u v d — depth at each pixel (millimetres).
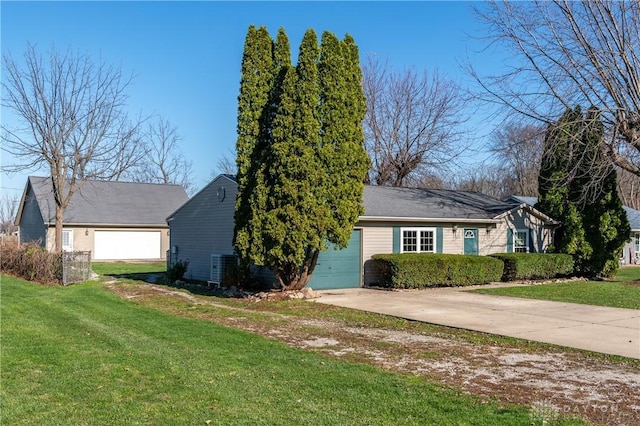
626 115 19719
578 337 10227
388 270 18344
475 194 26859
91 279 21969
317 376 7180
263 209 15344
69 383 6867
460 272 19438
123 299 15945
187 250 22719
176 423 5426
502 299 15992
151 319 12125
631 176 43781
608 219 23328
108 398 6254
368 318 12484
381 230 19672
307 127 14938
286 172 14945
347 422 5438
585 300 15859
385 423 5418
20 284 20406
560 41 19953
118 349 8891
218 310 13734
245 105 16219
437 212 21578
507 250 23500
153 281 21688
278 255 15172
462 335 10453
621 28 19516
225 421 5465
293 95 15141
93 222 36469
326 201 15359
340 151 15492
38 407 5949
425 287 18891
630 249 35250
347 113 15742
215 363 7898
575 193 23766
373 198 21234
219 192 20562
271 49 16625
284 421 5461
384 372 7449
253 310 13734
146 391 6520
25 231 41531
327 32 15570
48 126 27344
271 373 7336
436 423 5414
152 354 8484
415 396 6316
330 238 15555
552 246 24297
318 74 15523
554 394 6480
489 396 6363
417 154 36625
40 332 10469
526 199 30156
